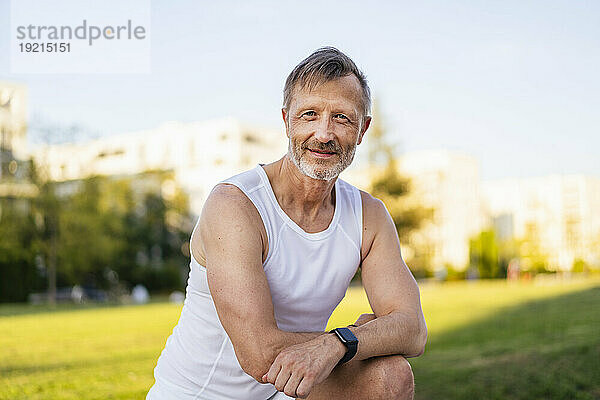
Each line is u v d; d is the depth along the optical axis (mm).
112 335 7461
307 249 1402
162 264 28516
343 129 1318
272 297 1389
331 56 1333
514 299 12641
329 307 1487
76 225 22188
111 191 25578
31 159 21891
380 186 34312
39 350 5918
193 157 44156
